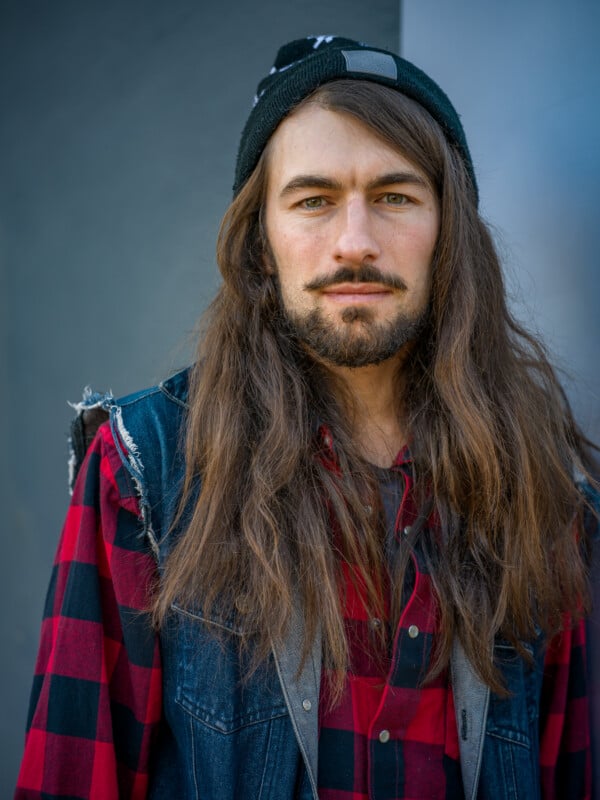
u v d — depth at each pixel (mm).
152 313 1822
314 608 1058
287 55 1183
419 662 1076
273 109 1086
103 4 1851
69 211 1910
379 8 1616
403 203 1069
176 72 1783
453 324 1167
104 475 1143
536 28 1462
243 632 1062
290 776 1041
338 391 1188
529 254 1481
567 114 1449
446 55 1509
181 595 1084
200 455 1148
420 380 1212
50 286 1938
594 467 1370
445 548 1131
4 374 1991
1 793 1963
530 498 1173
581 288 1451
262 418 1157
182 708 1077
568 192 1453
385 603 1105
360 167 1025
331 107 1033
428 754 1083
